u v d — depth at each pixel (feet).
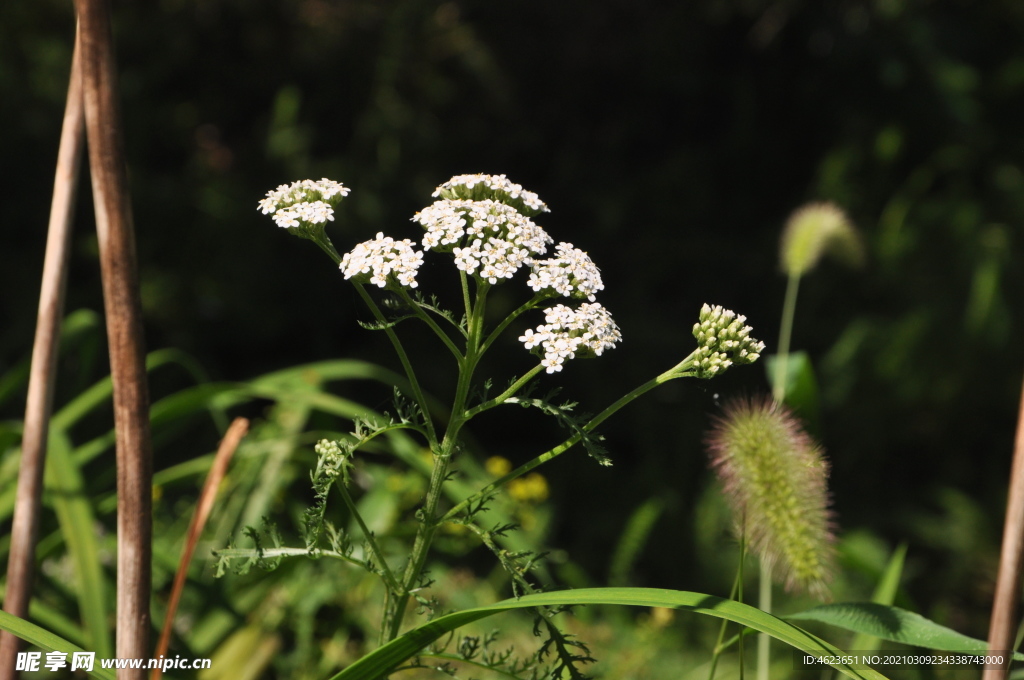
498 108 28.22
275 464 9.39
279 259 25.36
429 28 26.78
